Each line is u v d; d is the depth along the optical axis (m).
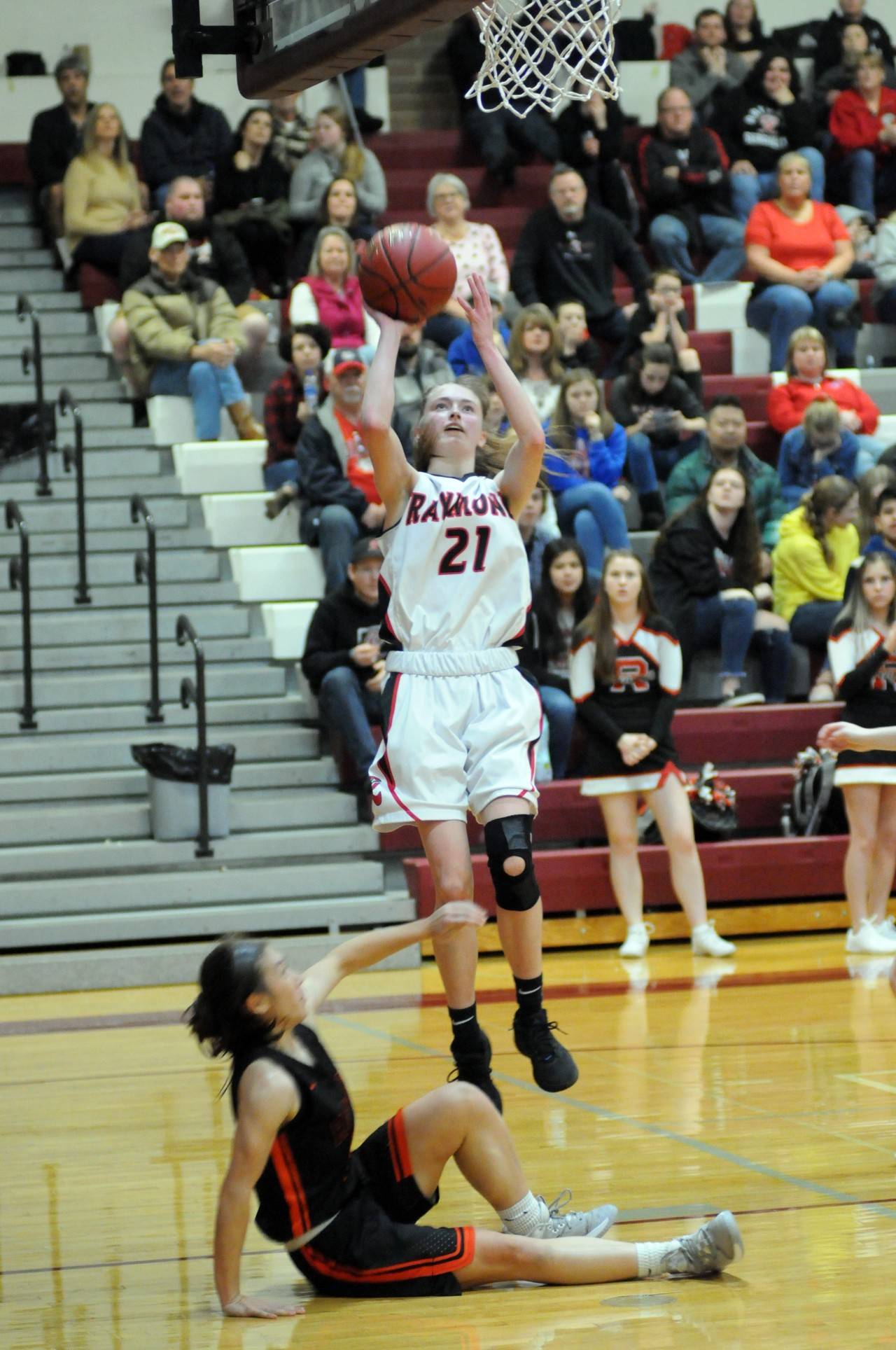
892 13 20.89
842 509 13.86
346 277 15.05
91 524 14.62
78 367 15.98
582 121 17.94
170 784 12.32
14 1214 6.31
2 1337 4.98
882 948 11.70
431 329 15.13
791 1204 6.10
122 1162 7.05
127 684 13.44
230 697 13.62
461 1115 5.38
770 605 13.99
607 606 11.88
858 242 17.50
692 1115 7.47
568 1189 6.23
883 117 18.84
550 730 12.62
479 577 5.94
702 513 13.72
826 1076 8.17
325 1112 5.15
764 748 13.39
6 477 14.98
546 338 14.18
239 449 14.99
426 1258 5.23
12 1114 7.92
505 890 5.83
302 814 12.74
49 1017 10.41
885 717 11.43
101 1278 5.55
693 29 20.62
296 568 14.23
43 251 17.55
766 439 15.45
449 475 6.10
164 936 11.88
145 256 15.68
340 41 6.18
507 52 6.59
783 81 18.58
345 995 10.93
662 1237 5.70
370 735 12.48
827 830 13.03
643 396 14.92
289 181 16.86
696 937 11.95
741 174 18.28
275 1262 5.81
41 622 13.69
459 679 5.94
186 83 17.19
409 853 12.74
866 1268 5.36
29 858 12.06
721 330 17.31
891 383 16.39
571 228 16.38
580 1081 8.19
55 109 17.42
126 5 19.11
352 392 13.73
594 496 13.60
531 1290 5.30
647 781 11.91
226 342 15.07
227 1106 8.02
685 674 13.72
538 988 6.01
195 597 14.24
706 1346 4.67
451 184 15.90
